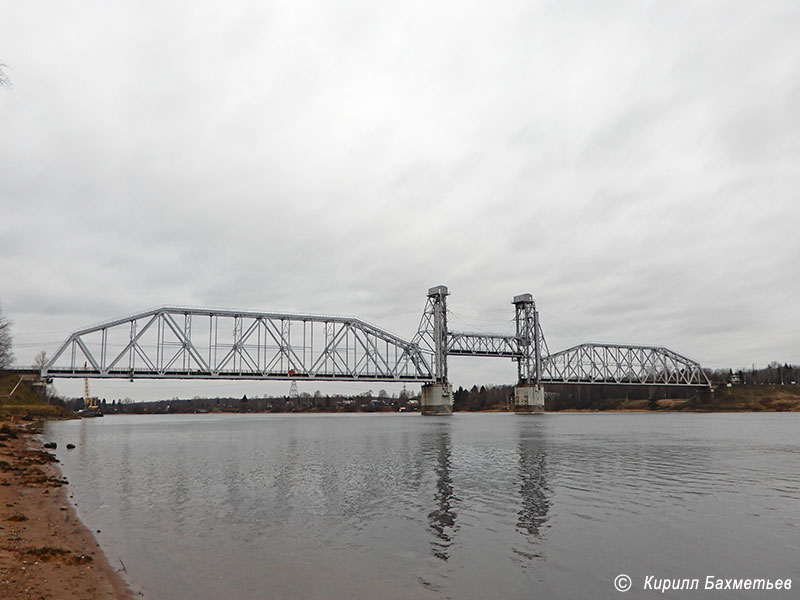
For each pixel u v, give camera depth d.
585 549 22.94
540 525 26.88
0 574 17.58
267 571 19.69
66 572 18.42
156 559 20.77
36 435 86.56
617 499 33.69
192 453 62.91
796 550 23.03
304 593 17.67
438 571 20.03
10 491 32.41
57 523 25.31
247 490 36.38
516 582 19.09
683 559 21.78
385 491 36.16
